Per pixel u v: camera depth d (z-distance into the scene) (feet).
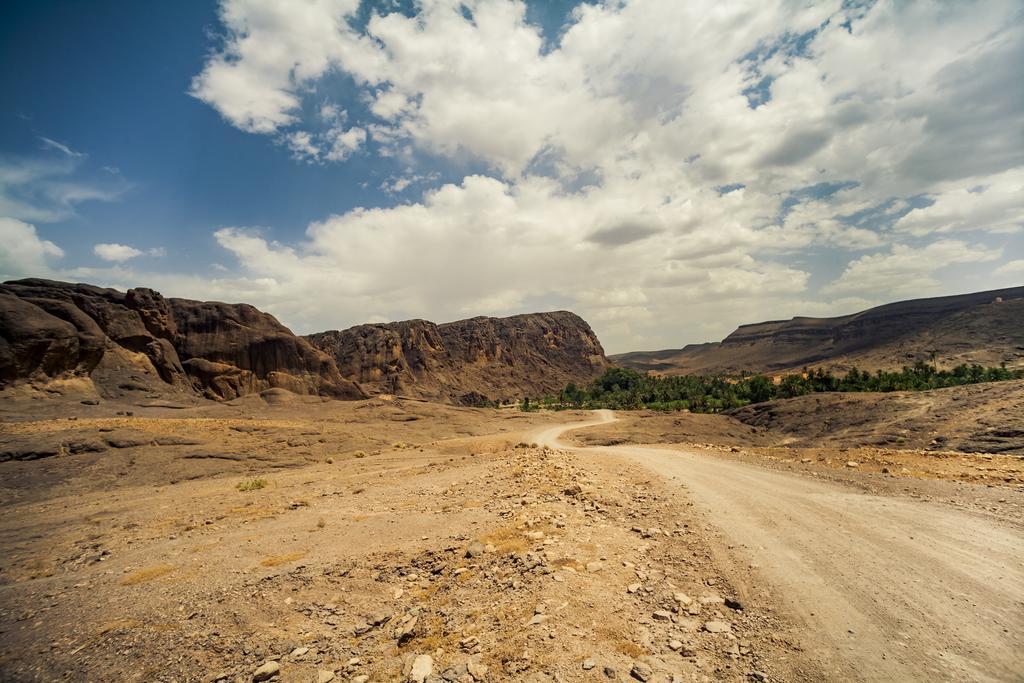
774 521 34.68
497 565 29.30
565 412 342.44
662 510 39.17
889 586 23.90
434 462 97.55
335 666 21.72
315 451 133.18
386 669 20.81
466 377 642.22
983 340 544.62
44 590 34.81
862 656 18.40
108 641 25.49
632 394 437.99
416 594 28.71
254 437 138.10
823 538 30.78
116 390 205.77
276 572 33.19
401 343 608.60
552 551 29.68
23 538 53.78
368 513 49.52
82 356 200.85
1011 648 18.43
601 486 49.85
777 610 22.24
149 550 43.11
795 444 169.48
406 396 519.19
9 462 94.38
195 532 48.73
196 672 22.16
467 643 21.40
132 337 251.39
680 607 23.08
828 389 298.15
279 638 24.77
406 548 35.63
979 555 27.12
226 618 27.17
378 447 151.02
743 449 82.17
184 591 31.35
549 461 66.74
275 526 47.80
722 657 18.89
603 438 173.58
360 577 31.71
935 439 115.75
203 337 302.86
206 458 112.16
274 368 305.73
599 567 27.35
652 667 18.29
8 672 23.38
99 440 110.11
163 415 179.63
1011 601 22.02
